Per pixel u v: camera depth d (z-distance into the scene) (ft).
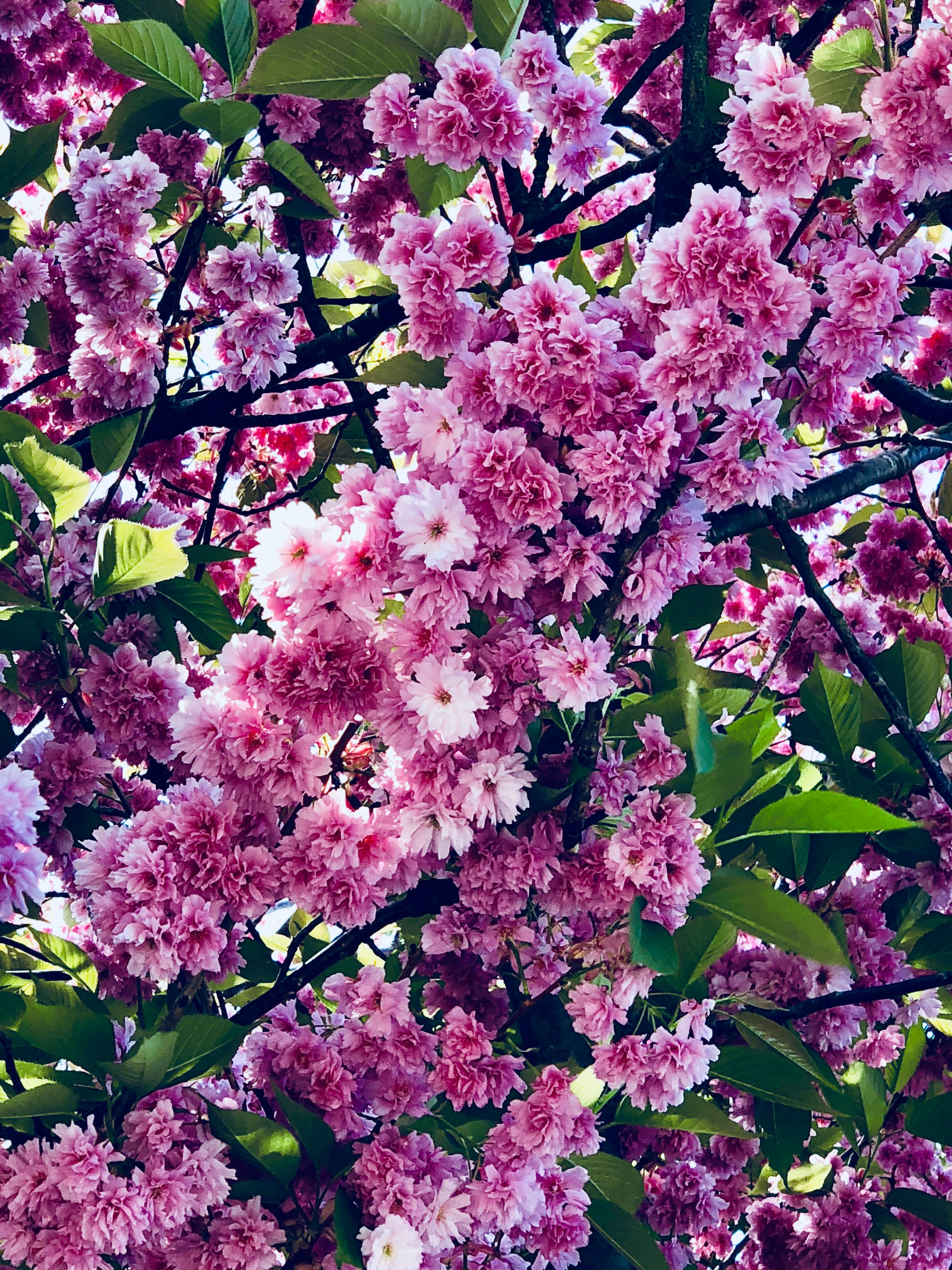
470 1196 7.11
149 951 6.87
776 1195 13.37
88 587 10.34
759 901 7.18
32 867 5.26
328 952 9.36
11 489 9.83
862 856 12.37
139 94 11.44
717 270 6.78
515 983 8.98
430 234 7.30
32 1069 8.08
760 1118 10.64
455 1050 7.50
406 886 7.94
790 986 10.28
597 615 7.59
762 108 7.13
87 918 12.83
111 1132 7.12
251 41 10.81
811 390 8.28
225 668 7.09
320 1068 7.65
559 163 8.91
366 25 8.09
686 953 8.08
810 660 15.80
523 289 6.95
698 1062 7.10
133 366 11.44
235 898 7.18
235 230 15.21
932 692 11.60
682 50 14.85
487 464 6.85
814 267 8.20
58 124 12.37
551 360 7.04
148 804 11.06
